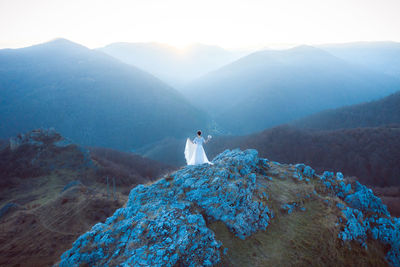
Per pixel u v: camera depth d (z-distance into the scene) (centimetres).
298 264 994
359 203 1603
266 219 1188
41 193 5781
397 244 1403
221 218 1112
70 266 924
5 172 6550
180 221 1002
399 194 6047
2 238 3372
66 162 7475
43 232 3541
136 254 893
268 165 1805
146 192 1280
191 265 866
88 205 4469
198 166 1412
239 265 928
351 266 1117
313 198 1484
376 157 8900
